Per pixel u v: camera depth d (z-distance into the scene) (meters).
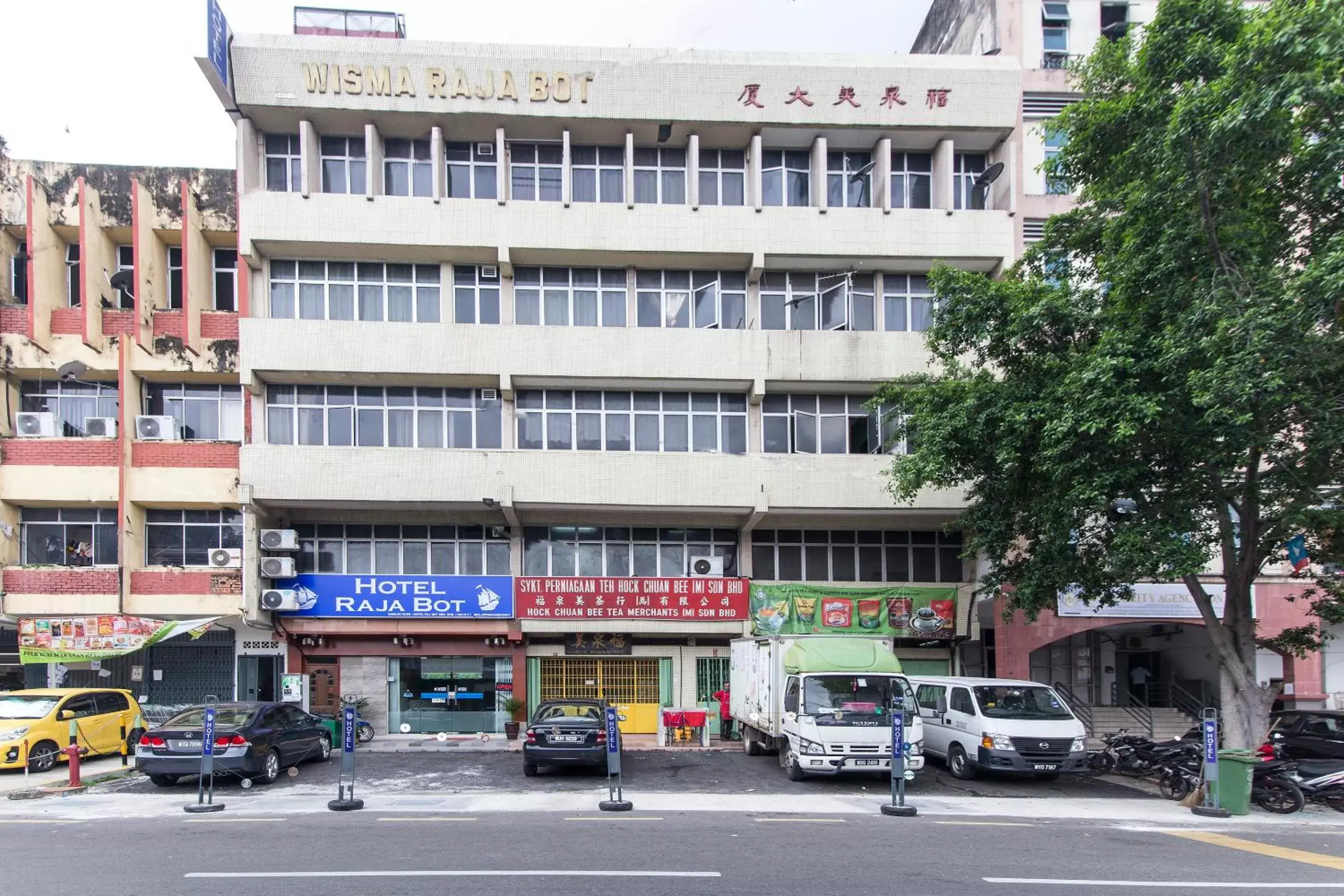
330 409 20.05
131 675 20.09
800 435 20.83
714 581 20.19
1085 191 14.50
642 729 20.70
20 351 19.28
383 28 21.66
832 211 20.28
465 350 19.59
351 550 20.48
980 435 14.19
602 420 20.62
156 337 19.58
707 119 20.00
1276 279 11.06
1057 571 14.14
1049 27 21.91
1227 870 8.27
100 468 19.31
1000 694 15.23
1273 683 19.73
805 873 7.79
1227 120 10.33
